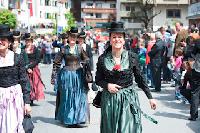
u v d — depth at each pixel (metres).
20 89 6.15
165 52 15.70
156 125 9.14
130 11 76.06
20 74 6.15
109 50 5.67
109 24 5.62
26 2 54.97
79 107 9.09
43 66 27.94
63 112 9.15
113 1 99.50
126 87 5.55
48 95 13.88
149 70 15.41
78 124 9.16
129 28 76.94
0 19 34.75
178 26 14.64
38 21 66.12
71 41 9.21
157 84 14.08
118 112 5.47
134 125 5.41
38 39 33.00
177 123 9.36
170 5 68.44
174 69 12.88
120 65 5.50
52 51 30.48
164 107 11.27
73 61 9.13
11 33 6.02
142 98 12.65
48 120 9.82
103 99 5.61
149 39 15.80
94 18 98.88
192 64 9.63
